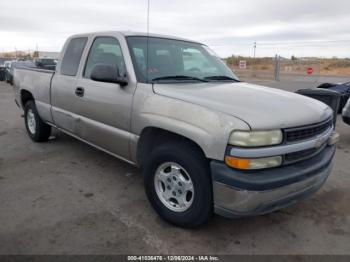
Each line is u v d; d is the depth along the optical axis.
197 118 2.75
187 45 4.34
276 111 2.78
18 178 4.23
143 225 3.17
